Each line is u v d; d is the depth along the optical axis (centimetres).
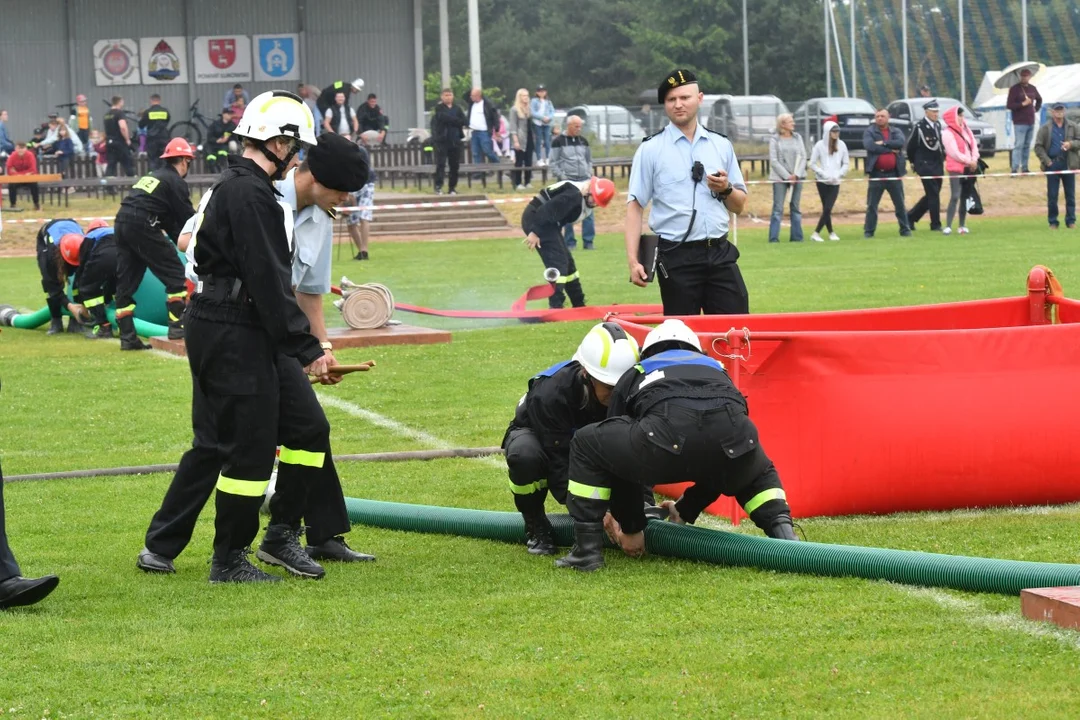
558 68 9275
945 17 5506
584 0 9469
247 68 4919
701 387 658
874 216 2931
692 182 980
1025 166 3291
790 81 8350
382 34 4966
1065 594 560
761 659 528
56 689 520
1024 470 768
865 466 761
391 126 5006
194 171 3909
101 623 605
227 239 654
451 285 2297
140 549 753
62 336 1817
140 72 4872
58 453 1040
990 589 602
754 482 679
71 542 772
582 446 671
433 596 639
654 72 8494
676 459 650
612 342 688
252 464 666
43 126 4206
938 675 503
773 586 630
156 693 512
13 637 586
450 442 1045
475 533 763
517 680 515
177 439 1092
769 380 765
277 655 554
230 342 659
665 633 566
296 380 696
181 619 610
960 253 2464
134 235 1595
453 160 3638
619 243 3120
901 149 2944
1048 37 5381
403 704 495
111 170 3891
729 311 993
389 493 877
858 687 494
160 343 1645
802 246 2773
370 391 1274
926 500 771
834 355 760
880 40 5578
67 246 1755
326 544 719
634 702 488
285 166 662
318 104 3894
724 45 8450
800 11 8481
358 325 1598
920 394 762
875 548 643
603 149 4403
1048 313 975
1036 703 470
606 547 723
